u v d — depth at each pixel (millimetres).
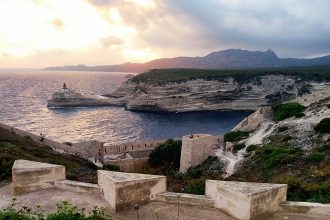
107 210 12719
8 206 13203
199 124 130875
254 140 54719
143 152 65188
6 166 18562
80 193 14711
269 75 196750
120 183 12625
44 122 125812
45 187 15242
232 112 172500
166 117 149875
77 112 156375
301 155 34844
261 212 11758
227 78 189125
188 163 51531
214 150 58062
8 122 121688
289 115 59438
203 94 181125
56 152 45406
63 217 10734
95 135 105750
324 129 42375
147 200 13406
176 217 12102
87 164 43156
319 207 12164
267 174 31094
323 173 24109
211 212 12555
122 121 133750
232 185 12547
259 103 189125
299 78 197250
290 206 12375
